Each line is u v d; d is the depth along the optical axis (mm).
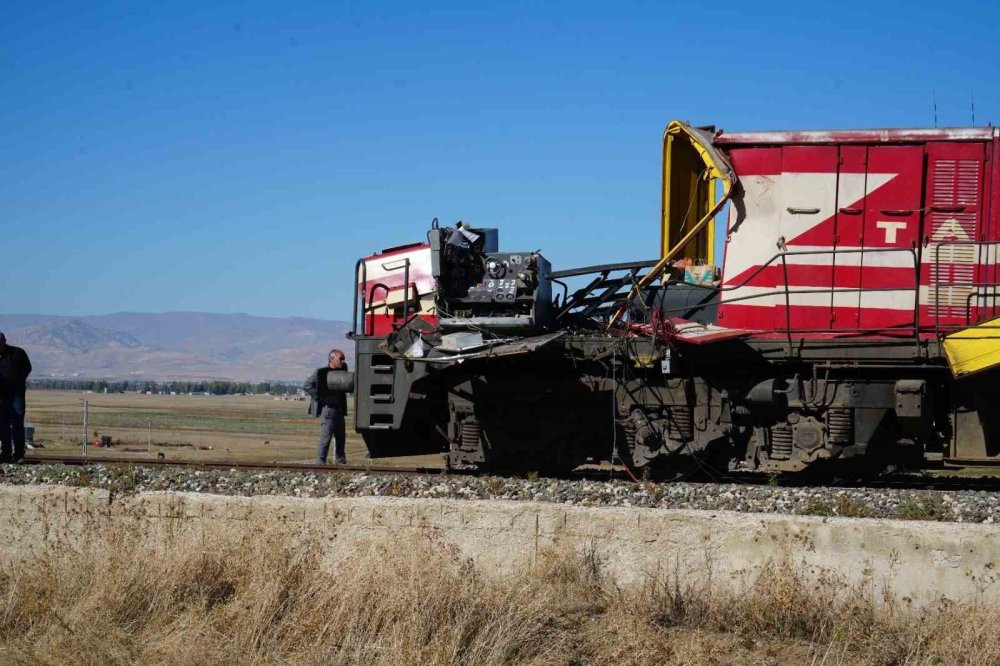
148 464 14203
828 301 12797
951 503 9820
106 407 121062
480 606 8695
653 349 12531
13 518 11281
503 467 13578
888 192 12625
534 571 9586
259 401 172625
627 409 13055
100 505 10969
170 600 9258
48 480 12188
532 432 13445
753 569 9164
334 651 8211
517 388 13344
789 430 12680
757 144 13086
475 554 9969
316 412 15930
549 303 13984
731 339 12602
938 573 8648
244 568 9633
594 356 12883
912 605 8664
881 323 12602
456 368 13469
